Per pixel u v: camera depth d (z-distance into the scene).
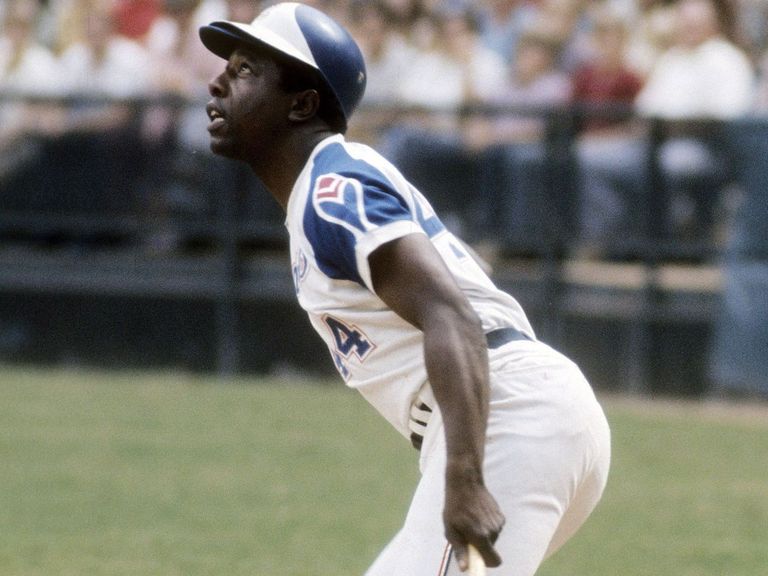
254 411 18.80
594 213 20.19
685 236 19.89
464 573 6.44
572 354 20.50
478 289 6.88
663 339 20.09
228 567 11.98
